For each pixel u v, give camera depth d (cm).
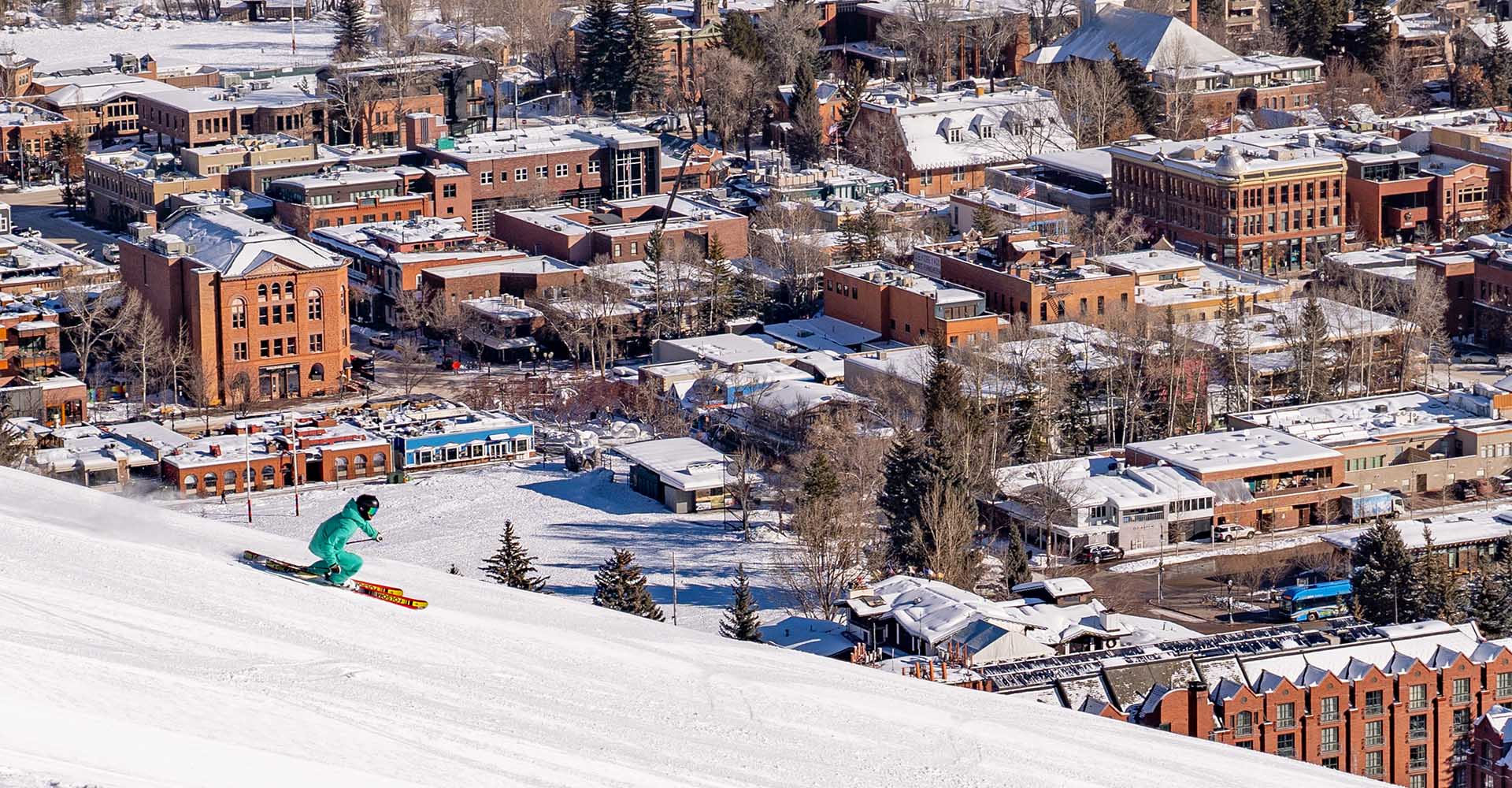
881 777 8162
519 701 8262
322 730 7419
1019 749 8881
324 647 8406
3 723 6756
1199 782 8906
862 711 9075
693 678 9100
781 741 8450
